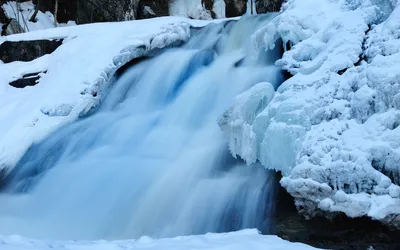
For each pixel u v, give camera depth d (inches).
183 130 320.2
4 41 457.4
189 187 257.4
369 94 217.8
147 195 263.0
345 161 198.8
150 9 733.9
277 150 232.8
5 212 283.3
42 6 801.6
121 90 387.9
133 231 249.8
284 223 218.4
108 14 674.2
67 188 294.4
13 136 346.6
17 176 326.3
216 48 401.1
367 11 269.3
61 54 418.3
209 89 341.1
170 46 411.8
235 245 144.3
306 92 240.5
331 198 198.5
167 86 373.7
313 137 218.2
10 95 399.9
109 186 282.4
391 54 226.1
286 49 328.5
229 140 265.3
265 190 237.1
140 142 318.7
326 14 304.0
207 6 717.3
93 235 254.1
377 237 188.2
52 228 261.7
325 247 200.1
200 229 237.9
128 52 392.2
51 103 362.9
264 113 249.9
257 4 574.2
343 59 245.9
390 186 188.4
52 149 333.1
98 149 323.9
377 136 202.1
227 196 243.8
